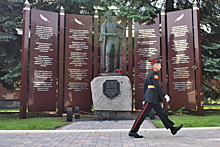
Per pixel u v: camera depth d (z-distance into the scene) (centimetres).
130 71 1365
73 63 1316
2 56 1504
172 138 540
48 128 728
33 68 1243
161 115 574
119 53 1193
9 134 627
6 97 2672
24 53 1236
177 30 1328
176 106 1285
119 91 1069
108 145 467
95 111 1087
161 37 1443
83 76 1320
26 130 659
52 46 1301
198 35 1291
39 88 1245
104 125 834
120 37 1200
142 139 530
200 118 1061
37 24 1280
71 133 635
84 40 1345
